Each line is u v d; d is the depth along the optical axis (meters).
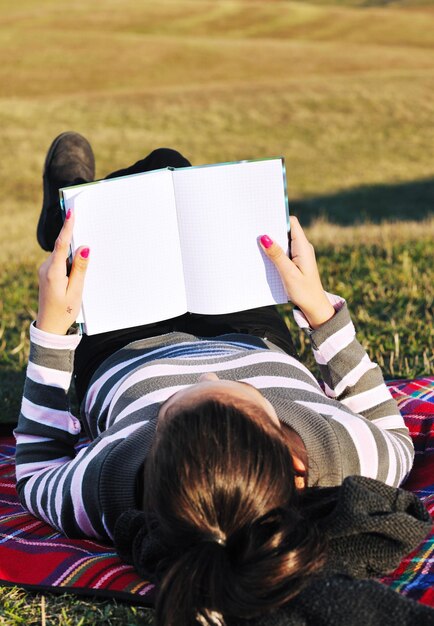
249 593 1.53
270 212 2.33
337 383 2.38
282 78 31.44
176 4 49.19
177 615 1.55
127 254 2.34
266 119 24.88
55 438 2.37
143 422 2.08
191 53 34.97
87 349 2.74
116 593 2.01
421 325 4.50
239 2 50.47
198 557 1.55
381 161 21.94
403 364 3.99
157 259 2.35
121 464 2.00
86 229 2.31
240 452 1.56
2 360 4.38
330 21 46.44
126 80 30.78
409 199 18.89
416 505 1.80
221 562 1.54
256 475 1.56
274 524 1.59
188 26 45.38
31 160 20.30
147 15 46.41
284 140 23.41
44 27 42.38
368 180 20.50
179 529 1.58
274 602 1.55
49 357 2.31
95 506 2.04
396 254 6.22
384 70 33.12
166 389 2.18
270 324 2.82
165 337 2.61
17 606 2.03
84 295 2.34
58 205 3.67
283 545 1.57
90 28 43.50
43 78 30.45
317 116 25.22
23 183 18.81
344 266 5.96
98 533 2.14
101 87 29.73
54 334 2.29
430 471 2.60
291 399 2.13
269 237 2.31
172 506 1.57
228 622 1.61
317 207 18.48
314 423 1.99
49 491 2.19
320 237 7.98
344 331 2.37
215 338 2.62
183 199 2.33
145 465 1.77
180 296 2.38
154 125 23.86
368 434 2.07
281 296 2.38
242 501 1.55
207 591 1.56
